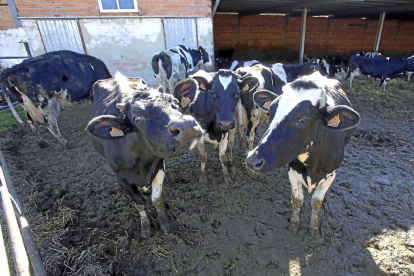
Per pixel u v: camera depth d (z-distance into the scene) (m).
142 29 9.20
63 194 3.85
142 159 2.50
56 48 8.77
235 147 5.13
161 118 1.90
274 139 1.97
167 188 3.82
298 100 2.00
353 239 2.83
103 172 4.37
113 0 8.71
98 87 3.70
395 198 3.41
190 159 4.64
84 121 6.68
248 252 2.76
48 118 5.09
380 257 2.59
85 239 2.99
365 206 3.28
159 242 2.92
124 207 3.49
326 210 3.25
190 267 2.64
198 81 3.61
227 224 3.14
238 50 18.59
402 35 20.42
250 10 15.76
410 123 5.95
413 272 2.43
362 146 4.83
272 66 6.98
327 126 2.08
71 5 8.45
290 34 18.80
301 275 2.49
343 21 19.12
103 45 9.11
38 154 5.07
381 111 6.92
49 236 3.02
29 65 4.83
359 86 10.21
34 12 8.28
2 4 11.27
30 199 3.67
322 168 2.46
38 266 2.08
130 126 2.22
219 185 3.88
